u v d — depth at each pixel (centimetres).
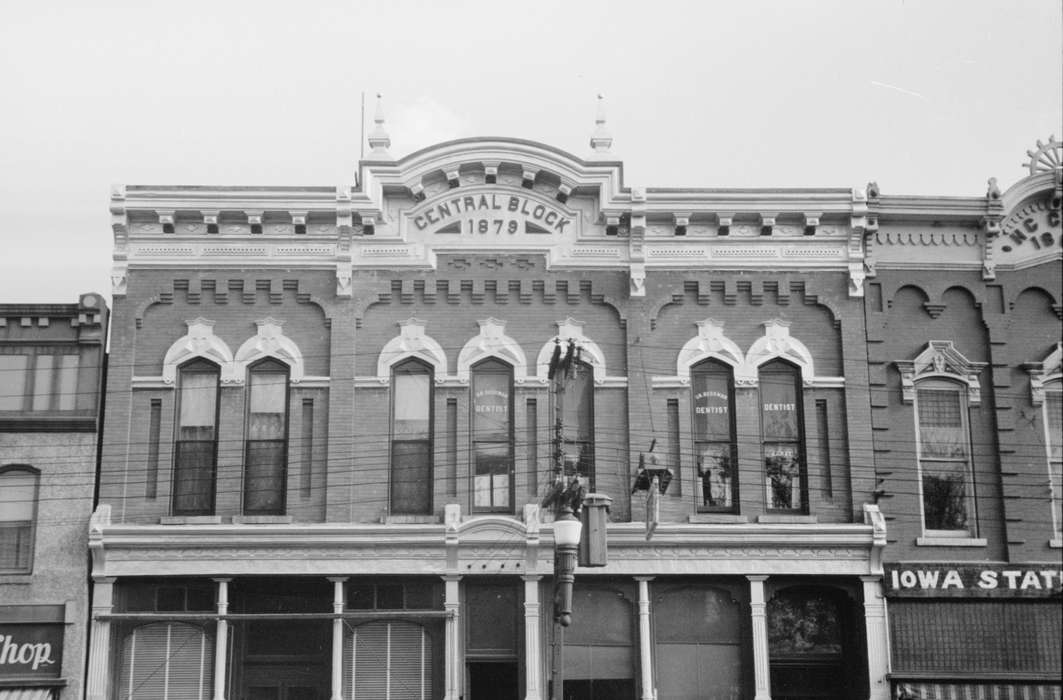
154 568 2597
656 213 2789
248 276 2767
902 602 2666
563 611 2100
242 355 2730
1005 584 2672
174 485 2675
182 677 2611
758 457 2733
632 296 2781
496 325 2772
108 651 2578
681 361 2766
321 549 2614
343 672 2614
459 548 2625
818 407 2767
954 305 2838
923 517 2720
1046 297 2856
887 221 2847
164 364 2717
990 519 2728
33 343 2703
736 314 2800
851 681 2670
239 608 2648
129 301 2741
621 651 2662
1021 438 2777
